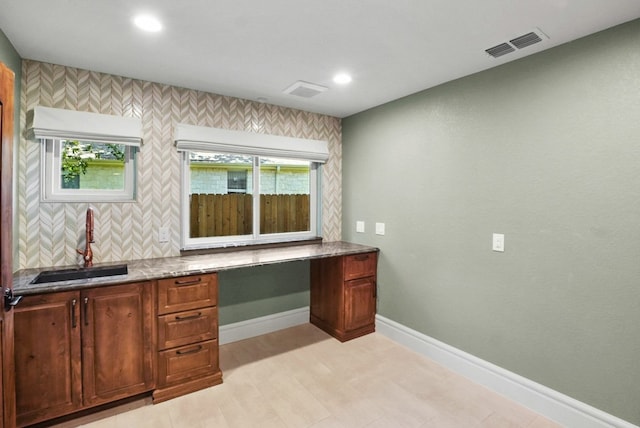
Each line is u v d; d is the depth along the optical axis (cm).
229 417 203
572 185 196
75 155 247
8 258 154
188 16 173
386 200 323
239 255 288
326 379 247
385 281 326
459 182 258
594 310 189
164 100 272
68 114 231
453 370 261
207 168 304
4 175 152
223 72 248
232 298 313
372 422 200
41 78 227
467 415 207
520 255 221
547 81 206
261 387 236
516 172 222
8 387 154
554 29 183
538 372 213
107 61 228
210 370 236
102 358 200
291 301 350
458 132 258
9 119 156
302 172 363
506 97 228
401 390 234
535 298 214
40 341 183
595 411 188
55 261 235
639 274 173
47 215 232
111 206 253
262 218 337
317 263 346
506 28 183
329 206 373
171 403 217
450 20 176
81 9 166
